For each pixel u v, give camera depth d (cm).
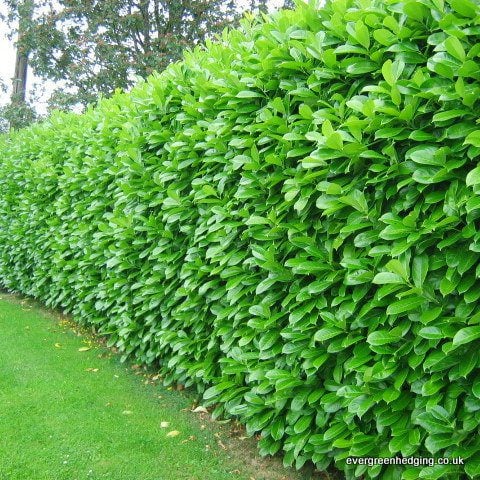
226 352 311
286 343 259
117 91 489
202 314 331
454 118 191
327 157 218
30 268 688
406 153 202
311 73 248
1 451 284
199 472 275
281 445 290
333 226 235
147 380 412
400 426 210
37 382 392
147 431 318
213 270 299
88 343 510
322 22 239
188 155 329
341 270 229
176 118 342
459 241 192
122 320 437
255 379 275
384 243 215
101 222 456
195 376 356
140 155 383
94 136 491
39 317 618
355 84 227
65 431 311
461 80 177
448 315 198
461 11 186
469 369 182
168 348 377
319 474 272
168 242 360
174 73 360
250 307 267
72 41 1681
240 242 290
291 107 262
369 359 220
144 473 271
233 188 297
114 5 1616
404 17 207
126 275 424
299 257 245
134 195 395
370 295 226
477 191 174
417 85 197
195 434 319
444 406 197
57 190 570
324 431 251
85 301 513
